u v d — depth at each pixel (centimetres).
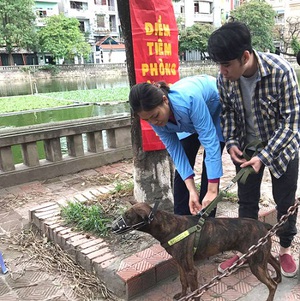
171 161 389
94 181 541
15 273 320
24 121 1377
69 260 329
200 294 180
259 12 4453
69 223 369
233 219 254
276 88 229
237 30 209
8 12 3925
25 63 4769
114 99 1977
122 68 4953
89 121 594
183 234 238
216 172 254
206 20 5819
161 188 383
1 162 524
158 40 363
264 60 229
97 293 289
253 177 280
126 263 292
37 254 347
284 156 240
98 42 5322
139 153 378
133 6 347
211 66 4984
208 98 276
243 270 302
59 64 4603
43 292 293
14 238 382
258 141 249
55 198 485
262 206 380
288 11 5453
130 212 235
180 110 246
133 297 279
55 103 1877
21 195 499
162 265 292
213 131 256
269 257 254
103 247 321
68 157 584
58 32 4331
